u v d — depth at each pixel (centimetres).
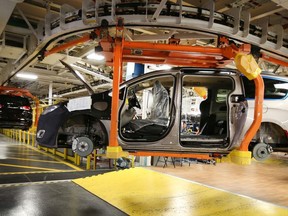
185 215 427
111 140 400
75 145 433
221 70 464
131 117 479
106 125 446
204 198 504
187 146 434
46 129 468
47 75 1273
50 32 552
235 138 442
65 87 1852
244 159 407
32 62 869
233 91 457
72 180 677
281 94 497
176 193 537
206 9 455
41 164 940
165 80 559
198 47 445
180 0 440
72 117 476
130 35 639
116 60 414
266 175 706
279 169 804
